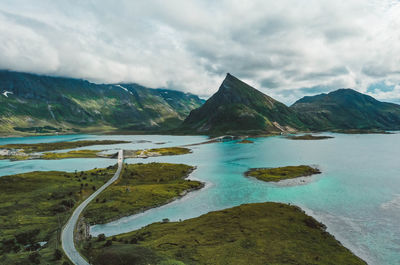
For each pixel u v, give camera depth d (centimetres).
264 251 6359
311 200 10794
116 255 5953
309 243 6888
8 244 7281
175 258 5916
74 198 11406
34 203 10675
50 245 6962
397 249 6719
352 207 9850
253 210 9525
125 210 9994
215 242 6988
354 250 6681
